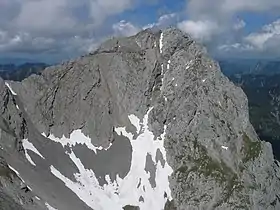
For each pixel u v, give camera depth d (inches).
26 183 6653.5
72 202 6840.6
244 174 7662.4
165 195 7652.6
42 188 6786.4
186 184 7623.0
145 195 7637.8
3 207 5541.3
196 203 7401.6
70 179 7475.4
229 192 7401.6
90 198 7234.3
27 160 7308.1
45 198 6550.2
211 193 7440.9
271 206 7701.8
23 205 5949.8
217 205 7313.0
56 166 7642.7
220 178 7573.8
